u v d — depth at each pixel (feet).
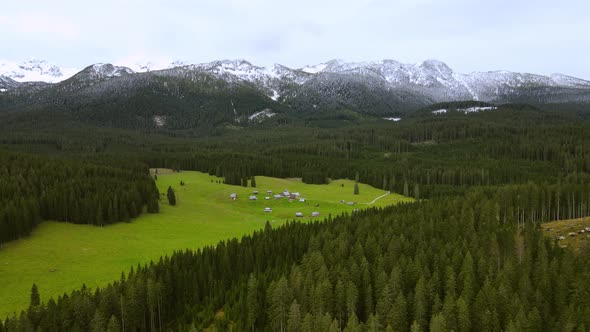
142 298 231.50
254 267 276.62
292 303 212.02
